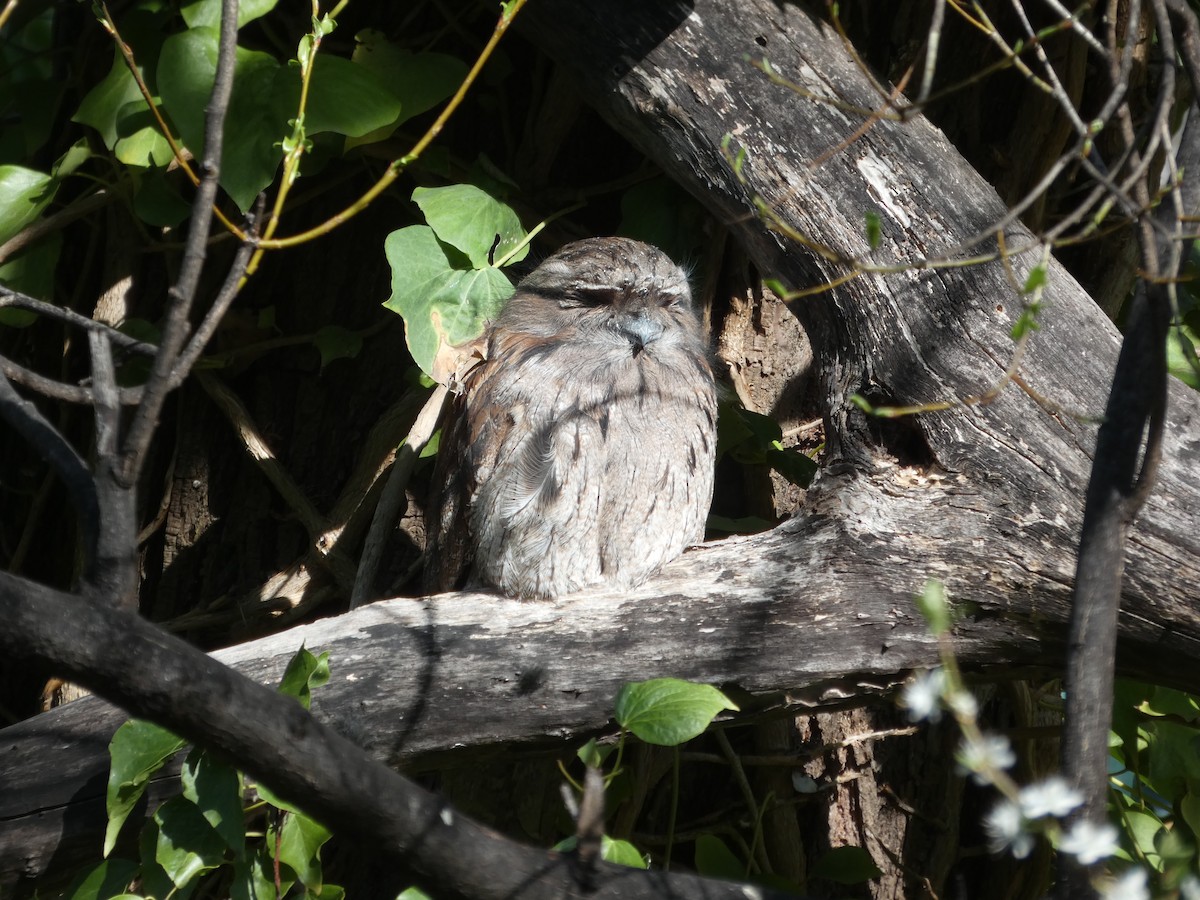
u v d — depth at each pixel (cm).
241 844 491
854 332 572
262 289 738
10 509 793
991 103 701
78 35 798
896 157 581
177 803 513
